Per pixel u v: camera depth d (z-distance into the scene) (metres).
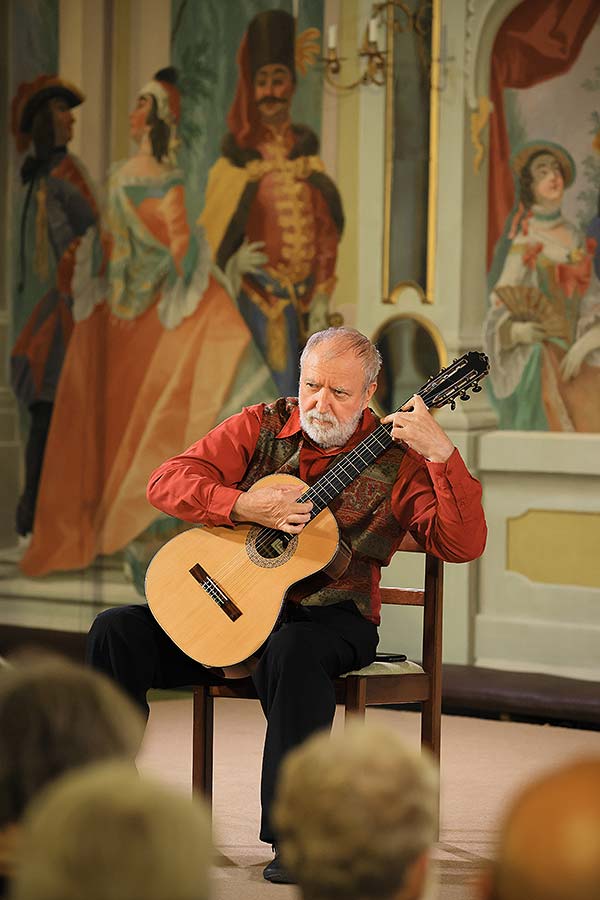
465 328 7.87
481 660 7.83
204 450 4.54
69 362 8.88
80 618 8.84
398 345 8.03
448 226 7.87
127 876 1.12
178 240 8.61
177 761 5.79
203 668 4.36
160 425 8.66
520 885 1.17
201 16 8.52
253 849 4.35
